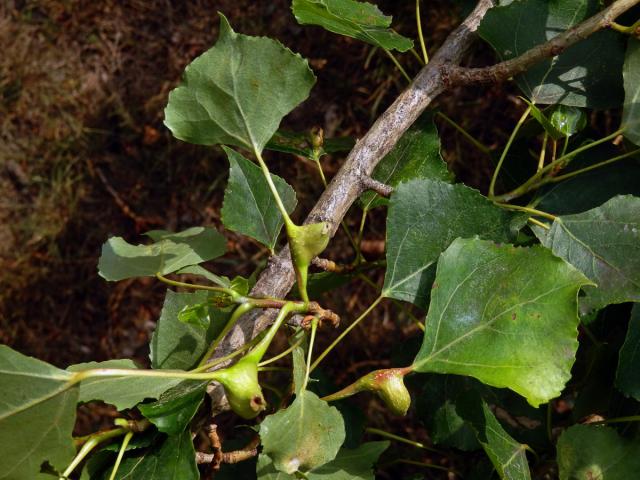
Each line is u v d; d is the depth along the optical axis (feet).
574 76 1.47
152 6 2.46
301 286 1.20
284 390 1.77
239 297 1.20
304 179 2.31
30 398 1.15
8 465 1.18
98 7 2.48
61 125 2.49
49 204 2.48
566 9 1.45
